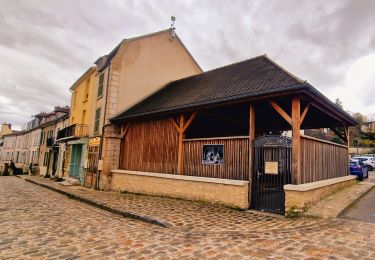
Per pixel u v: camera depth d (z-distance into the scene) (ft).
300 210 20.71
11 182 61.41
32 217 22.99
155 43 52.08
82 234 17.61
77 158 57.47
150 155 36.78
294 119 22.21
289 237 15.80
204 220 20.74
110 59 46.96
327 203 23.75
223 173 27.04
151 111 34.86
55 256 13.53
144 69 49.80
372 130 171.22
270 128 43.68
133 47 48.88
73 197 35.81
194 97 31.99
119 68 46.70
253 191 24.53
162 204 27.73
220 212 23.52
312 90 21.88
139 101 48.26
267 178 23.65
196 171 29.71
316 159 26.50
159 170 34.83
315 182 24.90
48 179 67.56
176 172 32.22
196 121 39.04
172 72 54.03
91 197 33.47
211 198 27.25
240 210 24.14
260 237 15.97
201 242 15.38
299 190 20.83
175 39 55.36
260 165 24.27
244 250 13.82
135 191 37.01
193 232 17.52
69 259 13.10
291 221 19.80
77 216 23.79
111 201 30.07
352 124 38.17
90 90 56.03
